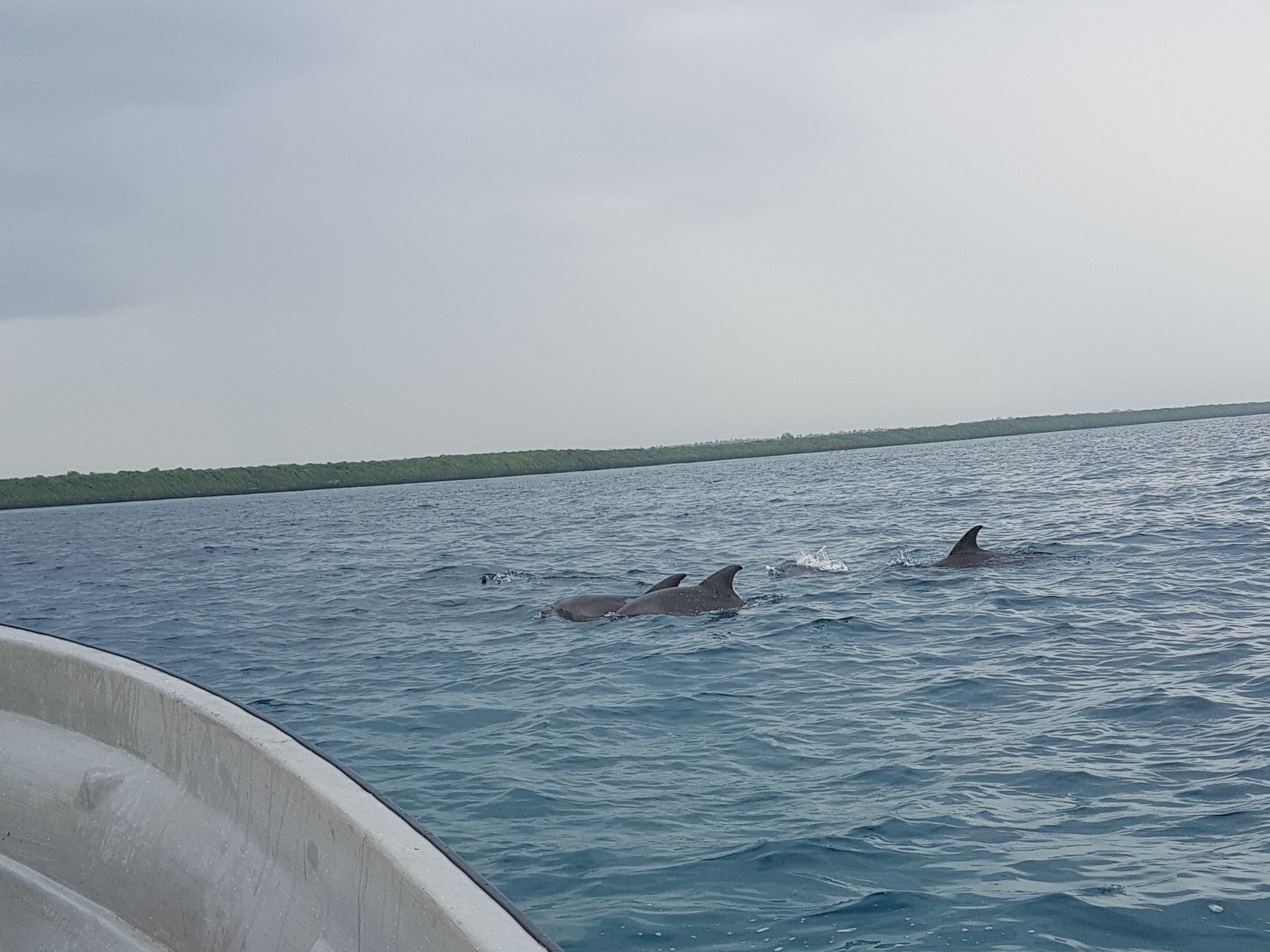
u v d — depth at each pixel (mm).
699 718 8758
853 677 10062
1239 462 46000
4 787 4387
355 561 26344
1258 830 5566
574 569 21828
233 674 11945
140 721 4133
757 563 21047
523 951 2059
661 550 24688
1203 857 5254
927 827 5871
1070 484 39625
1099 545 19906
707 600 14992
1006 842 5605
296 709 9836
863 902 4926
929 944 4477
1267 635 10859
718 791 6730
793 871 5324
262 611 17625
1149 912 4676
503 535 32844
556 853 5723
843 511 34031
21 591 23203
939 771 6906
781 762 7328
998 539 22297
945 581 16547
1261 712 7922
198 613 17875
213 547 34688
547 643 13148
